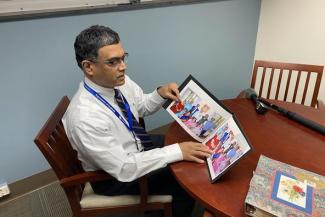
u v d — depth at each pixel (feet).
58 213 5.60
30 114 5.71
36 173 6.24
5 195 5.91
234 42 8.77
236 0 8.13
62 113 4.22
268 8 8.63
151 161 3.55
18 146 5.80
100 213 4.11
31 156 6.04
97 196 4.14
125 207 4.11
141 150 4.29
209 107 3.98
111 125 3.78
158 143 5.00
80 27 5.65
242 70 9.51
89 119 3.51
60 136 3.96
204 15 7.64
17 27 4.96
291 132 4.08
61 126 4.09
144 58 6.93
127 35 6.40
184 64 7.86
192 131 3.97
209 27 7.92
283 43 8.59
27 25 5.04
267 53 9.13
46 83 5.67
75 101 3.77
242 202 2.86
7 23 4.84
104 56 3.37
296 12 7.96
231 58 8.97
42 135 3.51
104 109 3.77
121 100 4.12
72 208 3.96
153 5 6.48
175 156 3.54
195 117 4.03
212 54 8.40
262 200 2.58
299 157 3.52
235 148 3.25
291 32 8.28
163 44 7.13
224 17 8.13
